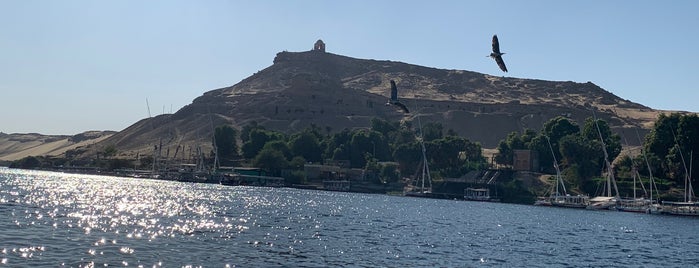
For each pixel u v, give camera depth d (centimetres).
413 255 8088
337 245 8675
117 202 14900
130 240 8175
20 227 8819
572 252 9356
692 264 8831
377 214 14988
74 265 6350
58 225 9356
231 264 6844
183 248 7719
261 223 11194
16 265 6178
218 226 10362
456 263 7656
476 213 17788
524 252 9025
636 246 10706
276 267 6812
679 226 16412
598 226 15025
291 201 18700
